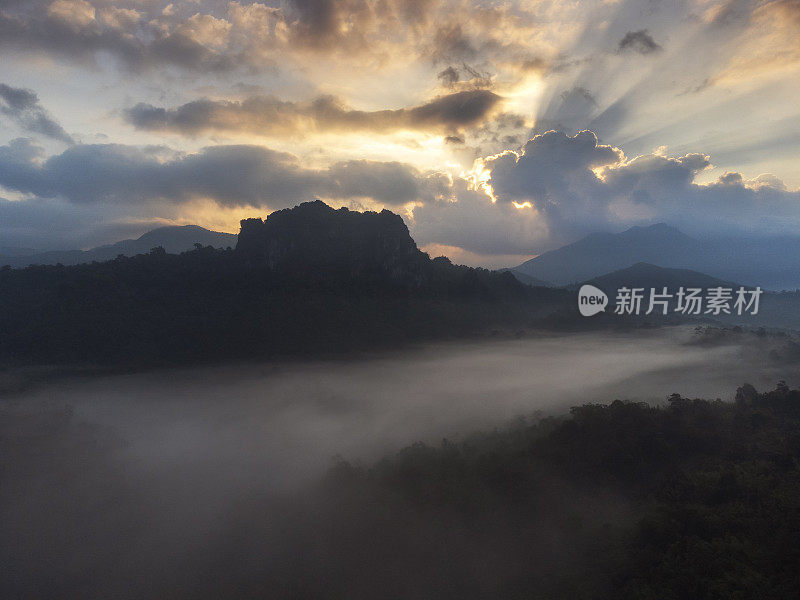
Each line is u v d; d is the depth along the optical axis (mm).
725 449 56938
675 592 36656
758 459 52906
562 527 51219
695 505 46125
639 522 45906
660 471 56219
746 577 35531
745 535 40875
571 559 47375
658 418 62875
